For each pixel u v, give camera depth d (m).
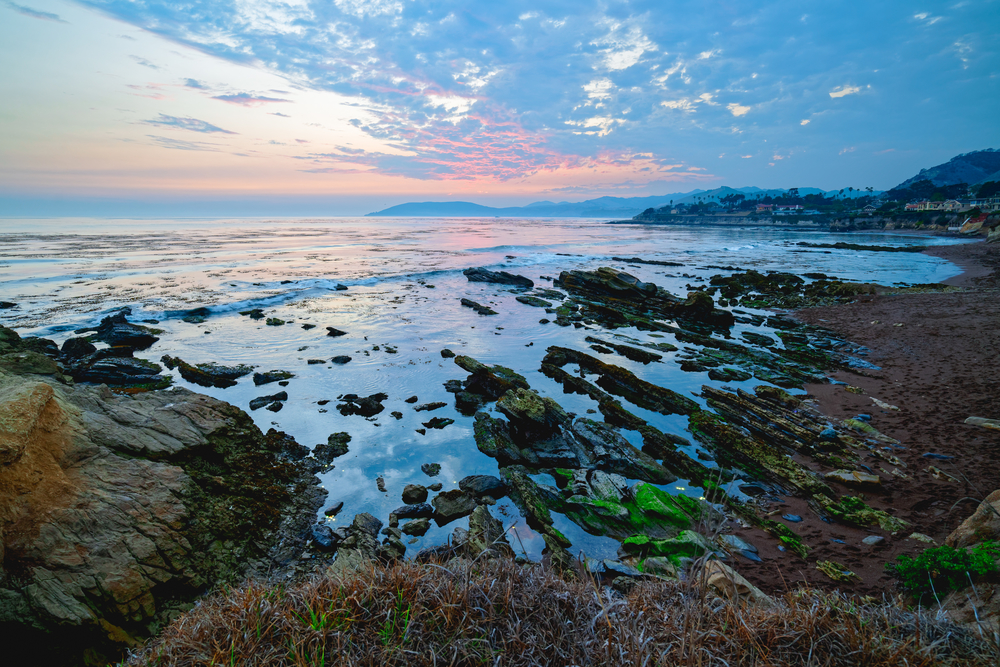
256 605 3.18
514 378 17.33
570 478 11.38
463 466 12.02
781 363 19.48
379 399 15.82
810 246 81.88
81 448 7.97
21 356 11.42
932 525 8.93
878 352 20.16
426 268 47.66
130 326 22.12
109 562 6.70
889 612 3.51
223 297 30.80
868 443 12.24
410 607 3.12
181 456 9.77
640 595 3.78
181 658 2.96
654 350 22.09
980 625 3.38
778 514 9.93
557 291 37.31
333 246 70.25
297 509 10.01
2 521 6.17
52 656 5.77
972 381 15.59
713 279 43.19
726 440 13.07
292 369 18.30
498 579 3.46
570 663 2.87
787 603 3.71
